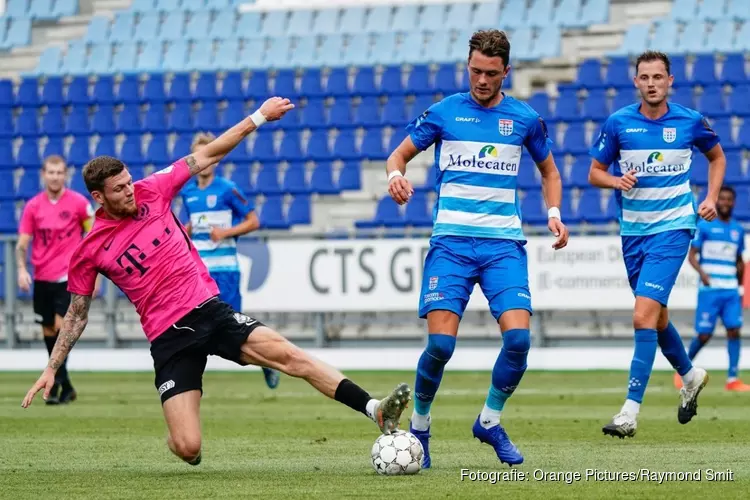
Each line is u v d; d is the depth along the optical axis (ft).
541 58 257.14
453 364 186.91
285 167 243.40
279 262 187.62
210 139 119.03
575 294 178.60
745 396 133.18
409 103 252.62
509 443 69.21
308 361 65.26
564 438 88.33
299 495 57.62
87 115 263.49
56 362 66.44
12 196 247.09
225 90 262.47
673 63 246.68
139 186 66.28
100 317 199.72
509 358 66.85
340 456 77.56
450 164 68.74
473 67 67.56
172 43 281.13
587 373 173.99
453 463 72.23
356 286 185.16
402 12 283.59
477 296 189.06
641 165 86.43
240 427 100.32
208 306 65.62
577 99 243.19
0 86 269.85
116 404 127.44
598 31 263.08
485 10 278.26
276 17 288.71
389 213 230.27
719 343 183.73
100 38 288.92
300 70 262.26
